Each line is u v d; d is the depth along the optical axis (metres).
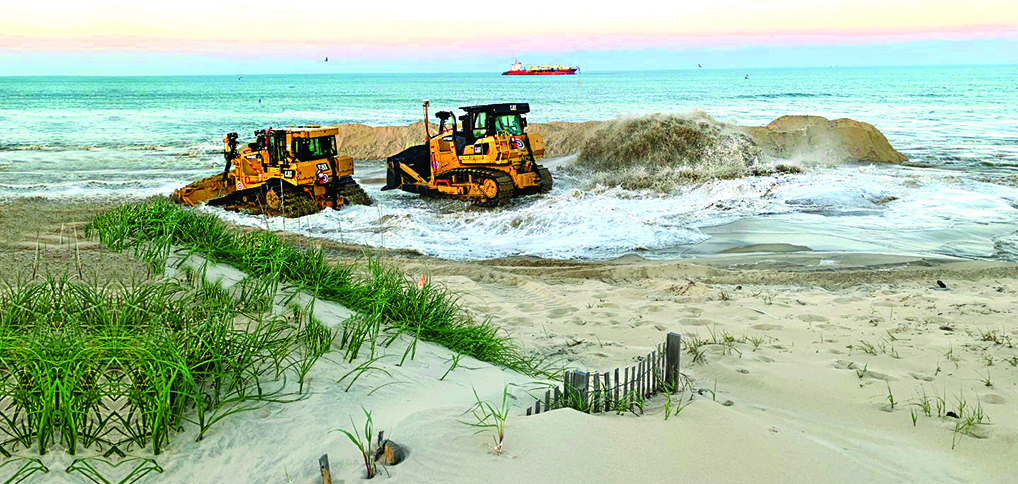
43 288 4.65
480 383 4.60
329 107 72.62
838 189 16.81
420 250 12.32
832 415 4.70
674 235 13.01
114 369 3.67
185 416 3.47
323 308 5.37
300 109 68.94
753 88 118.50
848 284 9.34
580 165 22.30
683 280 9.46
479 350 5.60
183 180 21.55
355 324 5.01
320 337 4.55
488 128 17.22
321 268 6.19
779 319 7.25
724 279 9.75
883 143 24.02
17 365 3.43
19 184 20.23
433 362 4.88
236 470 3.08
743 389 5.26
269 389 3.83
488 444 3.28
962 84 122.44
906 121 43.41
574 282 9.62
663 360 4.97
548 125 28.53
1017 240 12.34
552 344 6.48
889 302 7.91
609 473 3.07
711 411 4.04
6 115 57.81
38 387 3.28
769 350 6.20
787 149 23.19
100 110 66.00
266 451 3.24
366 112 64.19
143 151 30.69
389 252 12.12
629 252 12.01
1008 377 5.30
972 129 36.91
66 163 26.11
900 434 4.34
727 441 3.54
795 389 5.18
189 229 6.84
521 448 3.24
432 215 15.69
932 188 17.31
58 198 17.52
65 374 3.24
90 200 17.22
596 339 6.71
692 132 21.98
